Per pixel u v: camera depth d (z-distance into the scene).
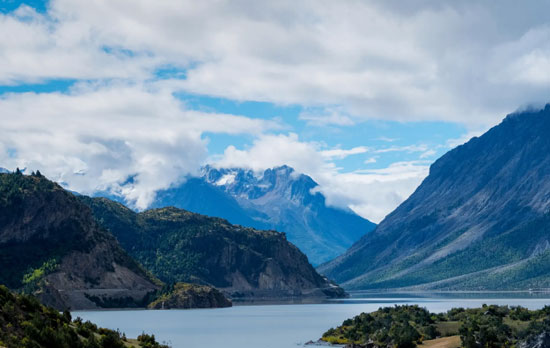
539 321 187.75
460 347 179.50
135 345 149.75
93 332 143.00
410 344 192.88
